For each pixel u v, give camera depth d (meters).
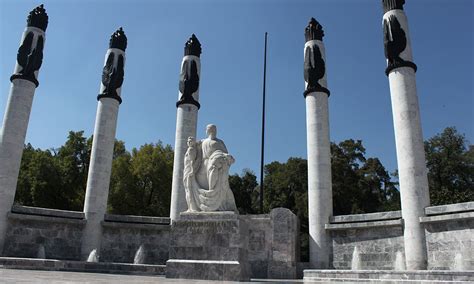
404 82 21.05
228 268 10.95
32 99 23.27
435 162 44.59
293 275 19.66
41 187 38.28
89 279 8.99
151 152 47.56
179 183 24.92
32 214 21.48
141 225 23.19
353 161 47.06
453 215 17.28
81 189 43.78
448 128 45.03
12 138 21.94
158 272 16.62
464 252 16.89
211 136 12.94
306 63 25.33
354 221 21.09
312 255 21.66
